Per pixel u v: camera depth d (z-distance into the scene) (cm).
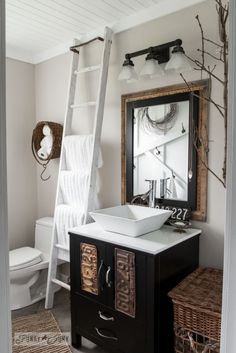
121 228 175
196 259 187
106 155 239
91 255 178
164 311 157
